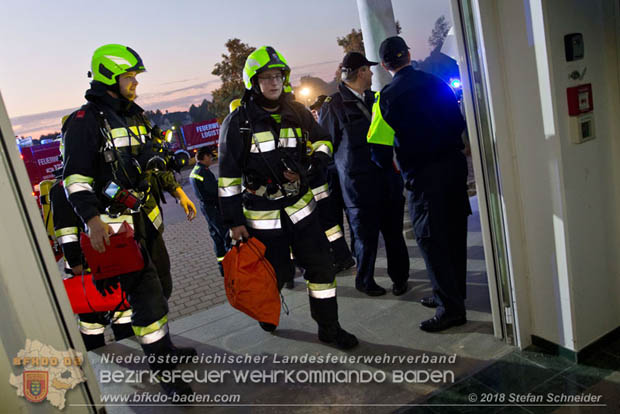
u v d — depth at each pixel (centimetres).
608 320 232
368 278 337
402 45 255
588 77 204
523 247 232
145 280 238
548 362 229
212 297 455
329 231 277
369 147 306
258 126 238
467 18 210
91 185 232
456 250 264
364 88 313
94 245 218
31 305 160
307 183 248
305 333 299
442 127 247
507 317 245
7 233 154
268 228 246
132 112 248
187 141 2081
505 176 221
